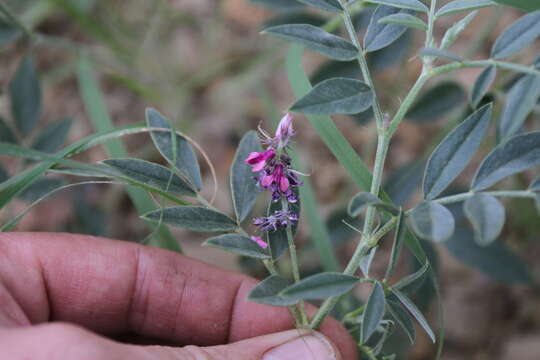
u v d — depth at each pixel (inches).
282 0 9.3
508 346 10.9
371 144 11.2
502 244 9.1
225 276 8.3
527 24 6.5
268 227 7.2
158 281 8.2
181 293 8.2
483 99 8.2
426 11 6.8
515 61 11.0
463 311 11.3
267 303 6.5
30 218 12.7
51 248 7.9
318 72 9.2
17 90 9.5
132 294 8.2
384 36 6.9
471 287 11.5
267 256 7.0
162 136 7.4
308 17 9.8
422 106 9.0
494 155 6.3
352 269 7.0
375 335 8.8
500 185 11.5
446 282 11.6
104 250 8.0
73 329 6.3
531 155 6.3
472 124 6.5
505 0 6.7
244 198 7.2
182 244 12.4
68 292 8.0
